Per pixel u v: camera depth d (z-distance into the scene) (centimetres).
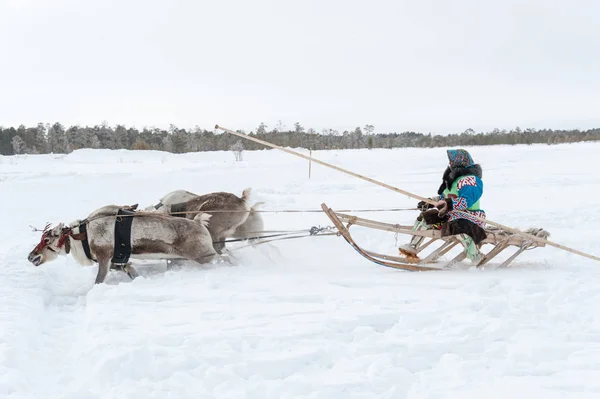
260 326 552
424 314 573
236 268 830
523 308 592
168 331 540
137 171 2892
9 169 3044
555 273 752
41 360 507
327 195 1855
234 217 890
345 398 411
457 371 449
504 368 451
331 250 994
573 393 409
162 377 450
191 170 2858
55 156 4216
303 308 610
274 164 3284
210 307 622
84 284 795
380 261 815
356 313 580
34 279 766
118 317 586
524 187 1942
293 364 466
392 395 411
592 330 526
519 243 814
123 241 777
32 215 1518
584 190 1812
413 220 1283
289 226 1216
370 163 3256
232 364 462
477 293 659
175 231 801
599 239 1019
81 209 1628
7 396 412
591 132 9012
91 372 458
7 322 565
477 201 823
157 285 733
